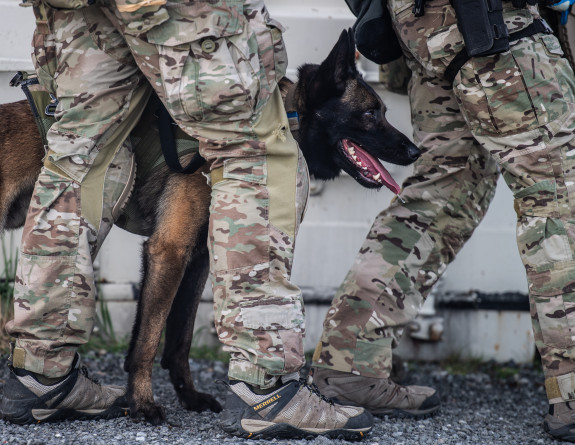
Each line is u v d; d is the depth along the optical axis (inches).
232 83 134.3
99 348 239.0
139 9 130.9
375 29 165.2
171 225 167.0
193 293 182.9
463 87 154.9
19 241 236.1
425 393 185.5
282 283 142.7
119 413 165.6
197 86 134.6
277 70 145.5
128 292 244.1
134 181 164.2
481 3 146.8
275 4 240.8
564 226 153.2
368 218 250.5
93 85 145.7
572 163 153.3
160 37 134.4
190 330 182.7
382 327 175.3
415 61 171.5
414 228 176.4
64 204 146.9
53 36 146.6
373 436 161.9
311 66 194.4
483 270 253.3
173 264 167.0
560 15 170.9
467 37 148.0
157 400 188.7
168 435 151.9
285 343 141.6
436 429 174.6
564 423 157.3
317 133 194.2
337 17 240.5
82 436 147.6
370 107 192.4
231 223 140.2
